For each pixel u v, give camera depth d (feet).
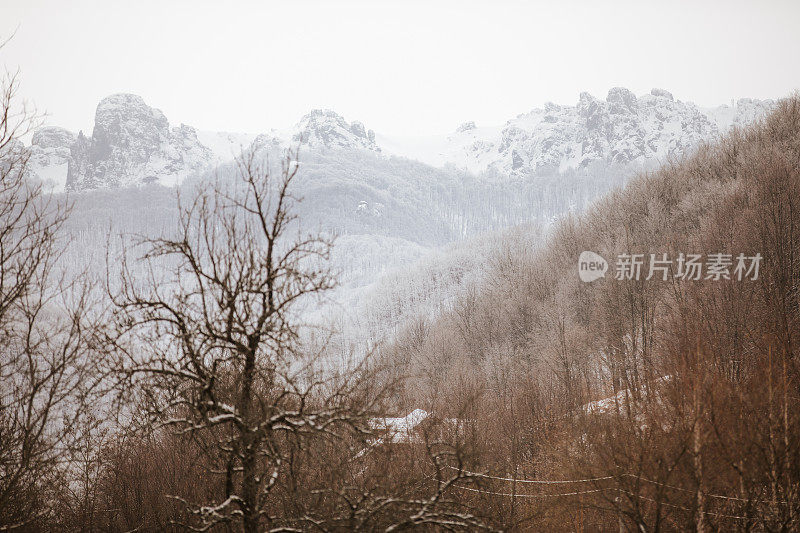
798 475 52.54
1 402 43.14
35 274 42.73
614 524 71.72
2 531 44.11
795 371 67.92
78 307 41.22
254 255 40.86
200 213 40.24
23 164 43.83
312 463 46.73
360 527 40.70
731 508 58.75
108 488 65.21
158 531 60.44
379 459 49.93
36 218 43.06
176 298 39.81
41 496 51.39
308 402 46.32
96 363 41.24
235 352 40.34
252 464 39.70
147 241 41.16
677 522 61.16
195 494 60.34
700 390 58.34
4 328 43.04
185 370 39.86
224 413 40.04
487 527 42.96
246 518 39.37
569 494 69.31
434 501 42.73
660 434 60.80
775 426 55.16
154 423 41.93
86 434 45.37
